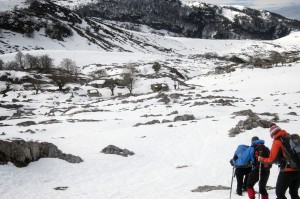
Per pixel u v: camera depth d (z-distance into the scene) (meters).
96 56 197.12
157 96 77.81
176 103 67.19
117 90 117.38
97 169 22.09
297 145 8.45
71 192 16.31
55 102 90.00
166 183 17.84
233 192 13.38
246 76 112.19
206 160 24.34
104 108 70.06
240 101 61.69
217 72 144.38
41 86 117.56
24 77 126.75
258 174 10.70
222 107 54.88
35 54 181.88
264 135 30.19
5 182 17.16
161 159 26.06
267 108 50.59
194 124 39.09
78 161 23.55
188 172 20.45
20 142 21.06
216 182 17.27
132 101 76.75
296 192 8.88
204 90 92.00
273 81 94.06
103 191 16.47
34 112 73.31
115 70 154.50
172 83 120.88
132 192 16.11
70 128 45.94
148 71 152.75
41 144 23.00
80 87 116.75
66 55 191.00
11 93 103.19
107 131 40.00
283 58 159.38
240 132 31.97
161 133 35.53
